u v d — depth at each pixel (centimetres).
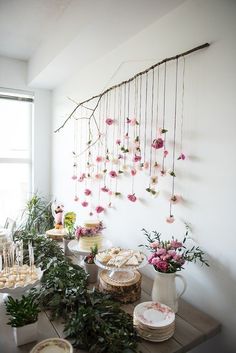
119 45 182
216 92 118
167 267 117
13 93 283
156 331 101
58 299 119
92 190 220
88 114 224
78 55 200
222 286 117
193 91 128
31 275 136
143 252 162
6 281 130
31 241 193
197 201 128
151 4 134
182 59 134
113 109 190
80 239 172
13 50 257
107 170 198
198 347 127
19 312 101
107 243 179
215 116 118
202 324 114
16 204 315
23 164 311
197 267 128
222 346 117
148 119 157
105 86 200
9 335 106
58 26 196
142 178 162
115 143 188
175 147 139
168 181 143
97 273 149
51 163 307
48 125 306
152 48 154
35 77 257
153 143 144
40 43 238
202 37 124
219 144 117
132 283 128
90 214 223
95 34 165
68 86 260
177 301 123
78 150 243
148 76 156
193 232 130
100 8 138
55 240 203
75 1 166
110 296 124
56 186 294
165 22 145
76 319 104
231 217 113
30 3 175
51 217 281
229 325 114
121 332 100
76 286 126
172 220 139
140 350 97
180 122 135
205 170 123
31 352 92
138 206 166
